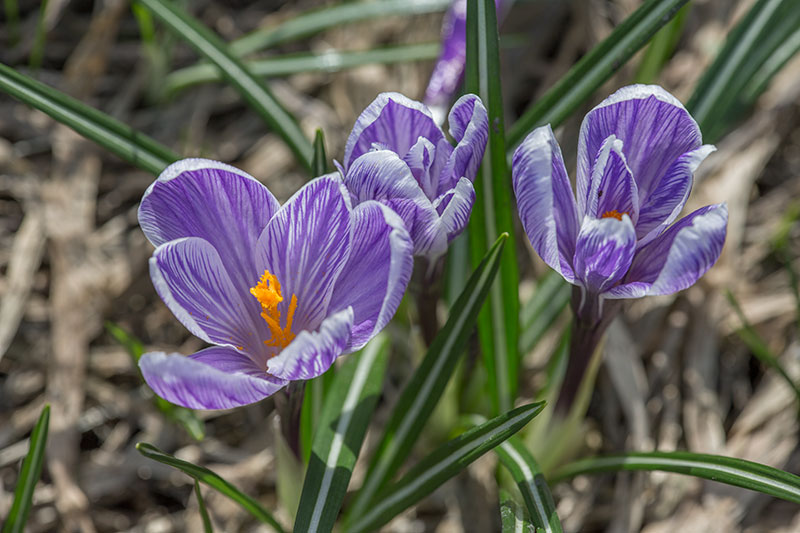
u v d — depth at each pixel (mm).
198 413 704
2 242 733
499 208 623
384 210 552
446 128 693
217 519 679
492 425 594
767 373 709
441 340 612
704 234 551
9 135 765
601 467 634
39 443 609
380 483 628
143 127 801
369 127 579
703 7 835
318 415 644
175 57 825
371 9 749
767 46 671
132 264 735
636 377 700
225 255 572
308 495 597
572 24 849
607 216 573
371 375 639
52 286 723
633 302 726
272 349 578
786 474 589
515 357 644
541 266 733
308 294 573
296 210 565
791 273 687
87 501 681
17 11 822
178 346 726
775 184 776
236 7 861
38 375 709
